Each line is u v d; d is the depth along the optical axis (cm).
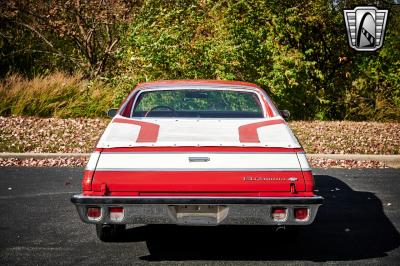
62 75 1611
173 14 1447
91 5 1855
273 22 1535
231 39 1452
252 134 473
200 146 436
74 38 1884
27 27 1917
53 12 1873
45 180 816
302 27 1596
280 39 1570
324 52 1639
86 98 1512
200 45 1426
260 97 560
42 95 1479
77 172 883
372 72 1641
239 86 569
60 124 1304
